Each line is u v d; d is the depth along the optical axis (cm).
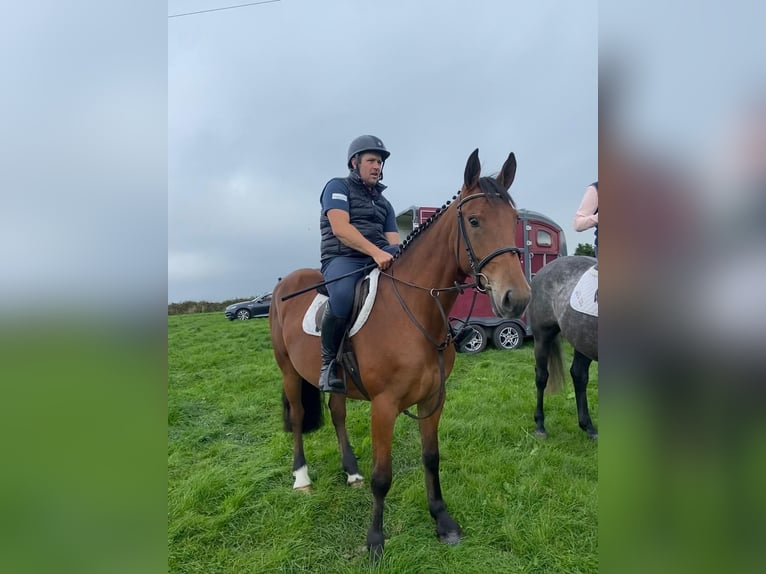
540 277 365
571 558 201
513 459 301
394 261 222
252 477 283
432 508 228
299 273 306
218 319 1555
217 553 219
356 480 281
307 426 291
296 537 227
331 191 236
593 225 284
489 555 207
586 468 287
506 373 562
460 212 192
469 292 784
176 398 504
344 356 216
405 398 207
